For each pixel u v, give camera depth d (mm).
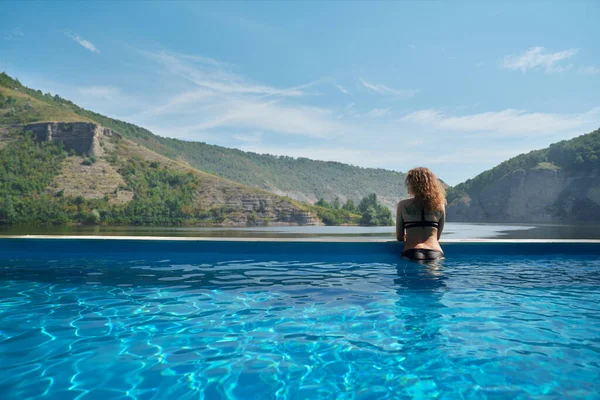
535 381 1297
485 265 3725
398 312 2148
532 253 4293
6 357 1514
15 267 3697
